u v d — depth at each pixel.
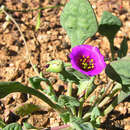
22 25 0.19
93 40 0.19
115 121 0.15
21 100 0.15
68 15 0.13
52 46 0.18
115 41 0.19
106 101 0.14
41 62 0.17
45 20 0.20
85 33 0.13
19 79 0.16
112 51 0.15
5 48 0.18
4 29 0.19
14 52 0.18
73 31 0.13
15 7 0.20
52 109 0.13
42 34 0.19
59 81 0.16
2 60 0.17
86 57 0.12
